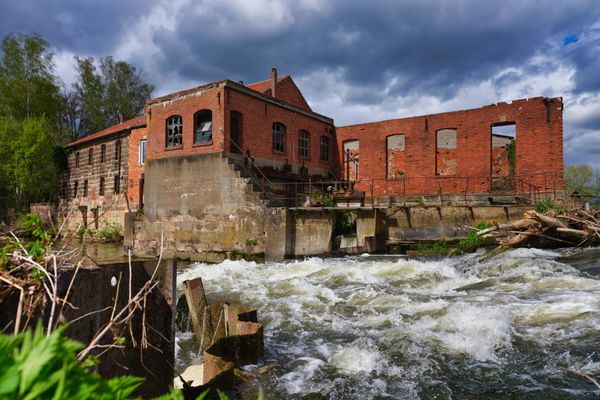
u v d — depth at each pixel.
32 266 2.73
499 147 26.47
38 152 30.78
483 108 22.61
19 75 35.78
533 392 4.80
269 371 5.62
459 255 16.34
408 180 24.67
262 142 21.91
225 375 4.93
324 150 26.98
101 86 46.28
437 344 6.45
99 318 3.23
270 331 7.80
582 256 12.86
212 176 19.73
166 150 21.73
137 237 22.22
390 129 25.50
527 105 21.38
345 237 18.94
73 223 31.34
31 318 2.60
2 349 0.91
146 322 3.72
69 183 32.62
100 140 29.38
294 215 18.31
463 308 7.92
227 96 19.88
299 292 11.04
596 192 21.59
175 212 20.91
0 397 0.85
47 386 0.90
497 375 5.31
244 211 18.70
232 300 10.56
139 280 3.70
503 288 9.79
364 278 12.35
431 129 24.11
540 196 20.30
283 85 26.66
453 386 5.09
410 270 12.93
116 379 1.07
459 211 18.22
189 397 4.63
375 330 7.46
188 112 20.97
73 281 2.97
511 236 15.73
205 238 19.81
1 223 3.42
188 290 7.64
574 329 6.57
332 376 5.52
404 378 5.39
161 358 3.84
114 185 27.83
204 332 6.89
